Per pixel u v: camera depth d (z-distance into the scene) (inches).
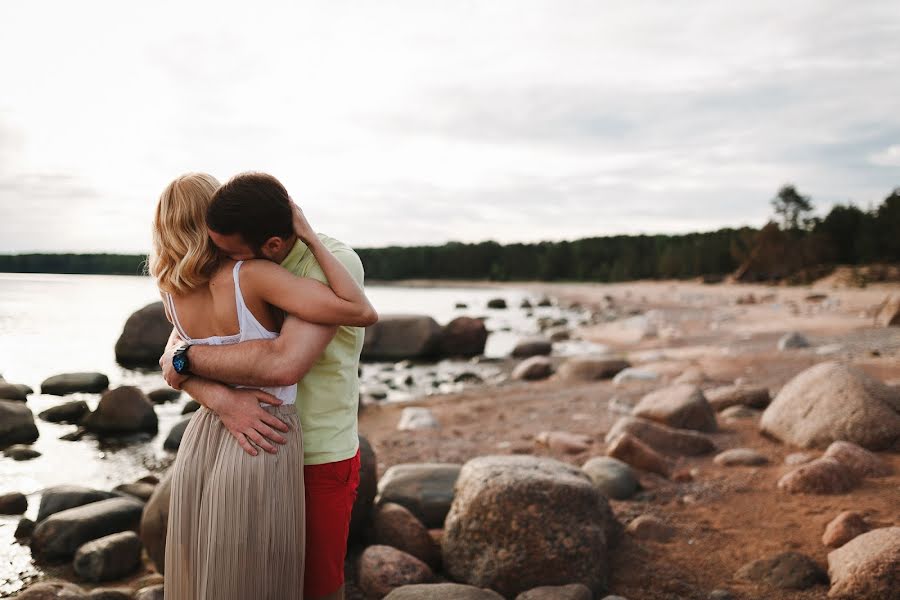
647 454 202.8
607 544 144.9
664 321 886.4
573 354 606.9
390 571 135.3
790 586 129.9
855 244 1664.6
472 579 136.0
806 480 178.5
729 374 382.6
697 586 134.0
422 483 177.9
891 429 204.7
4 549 159.6
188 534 79.2
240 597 76.0
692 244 2527.1
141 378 451.5
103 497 187.3
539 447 247.1
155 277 82.5
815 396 225.3
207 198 82.4
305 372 78.7
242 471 77.2
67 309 1045.2
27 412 275.1
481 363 594.2
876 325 616.1
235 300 79.3
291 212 80.0
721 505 174.7
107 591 129.7
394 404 378.0
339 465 85.1
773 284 1627.7
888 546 126.5
